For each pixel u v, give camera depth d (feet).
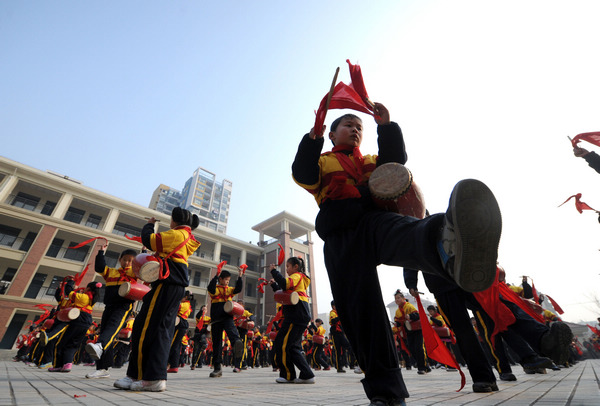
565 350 5.19
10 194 74.59
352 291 4.52
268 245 112.37
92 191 80.38
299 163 5.21
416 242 3.57
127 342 17.17
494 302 9.43
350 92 6.22
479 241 2.97
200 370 28.35
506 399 5.94
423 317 5.84
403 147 5.51
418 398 6.53
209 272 98.02
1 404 5.55
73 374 15.02
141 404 6.06
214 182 279.08
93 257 75.87
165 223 89.30
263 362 46.62
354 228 4.76
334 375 20.98
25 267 66.49
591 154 10.64
